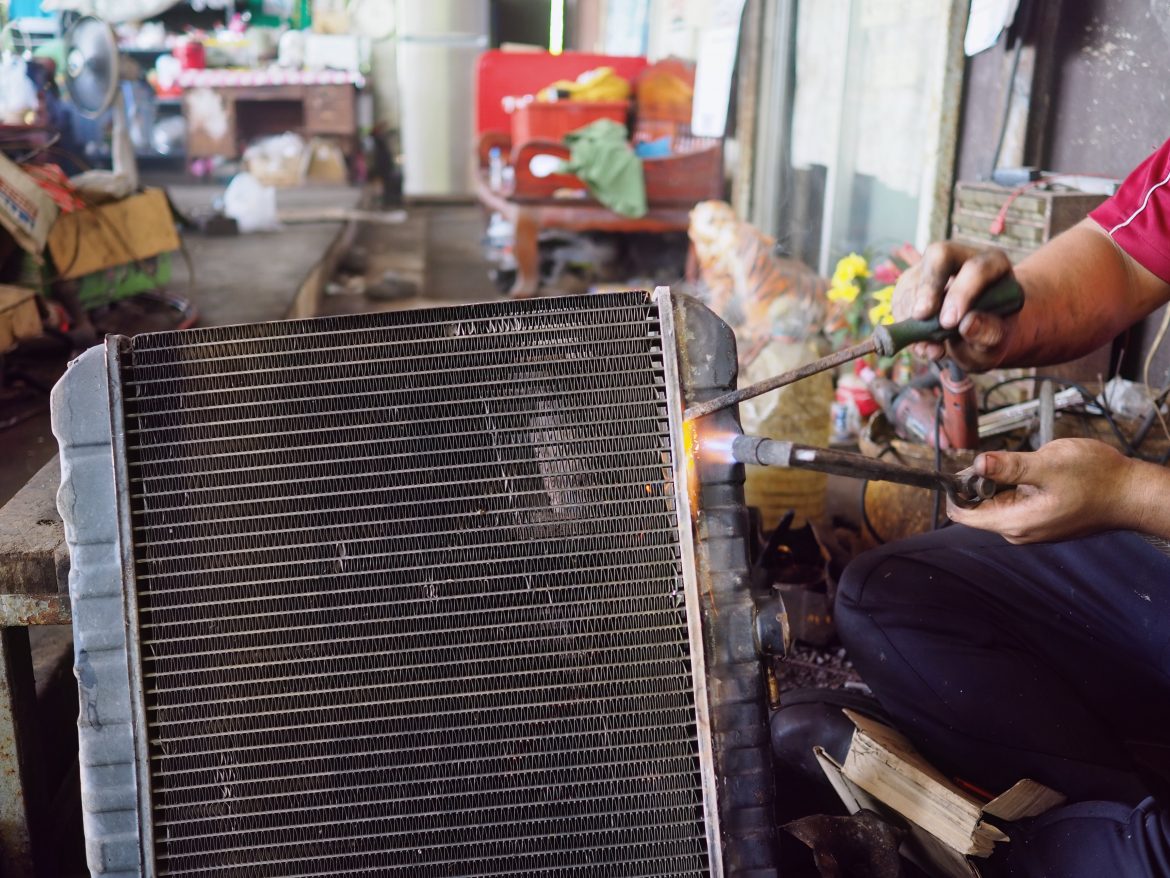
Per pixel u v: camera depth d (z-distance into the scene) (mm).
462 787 1373
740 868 1376
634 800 1380
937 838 1612
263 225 8445
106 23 5633
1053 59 3420
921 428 2623
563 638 1362
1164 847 1433
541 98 7438
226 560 1349
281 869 1380
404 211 11297
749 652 1361
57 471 2029
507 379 1348
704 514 1363
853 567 1896
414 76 11438
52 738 2186
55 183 4344
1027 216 3154
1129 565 1792
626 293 1369
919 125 4363
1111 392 2711
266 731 1363
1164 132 2941
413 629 1354
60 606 1692
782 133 5883
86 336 4391
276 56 12219
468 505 1350
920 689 1785
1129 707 1844
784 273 3910
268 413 1345
